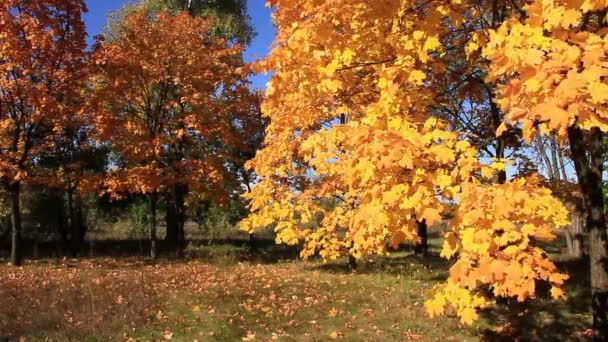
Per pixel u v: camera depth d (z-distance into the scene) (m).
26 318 9.30
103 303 10.23
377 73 5.06
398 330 9.45
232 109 21.80
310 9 4.57
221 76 21.05
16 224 17.17
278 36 5.08
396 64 4.62
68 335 8.53
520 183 3.48
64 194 25.45
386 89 4.49
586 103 2.74
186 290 11.75
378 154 3.54
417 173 3.61
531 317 10.02
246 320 9.80
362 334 9.21
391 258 19.42
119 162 26.23
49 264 17.28
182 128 20.75
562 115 2.73
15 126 17.39
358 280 13.80
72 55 17.08
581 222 19.56
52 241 27.91
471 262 3.35
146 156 18.88
